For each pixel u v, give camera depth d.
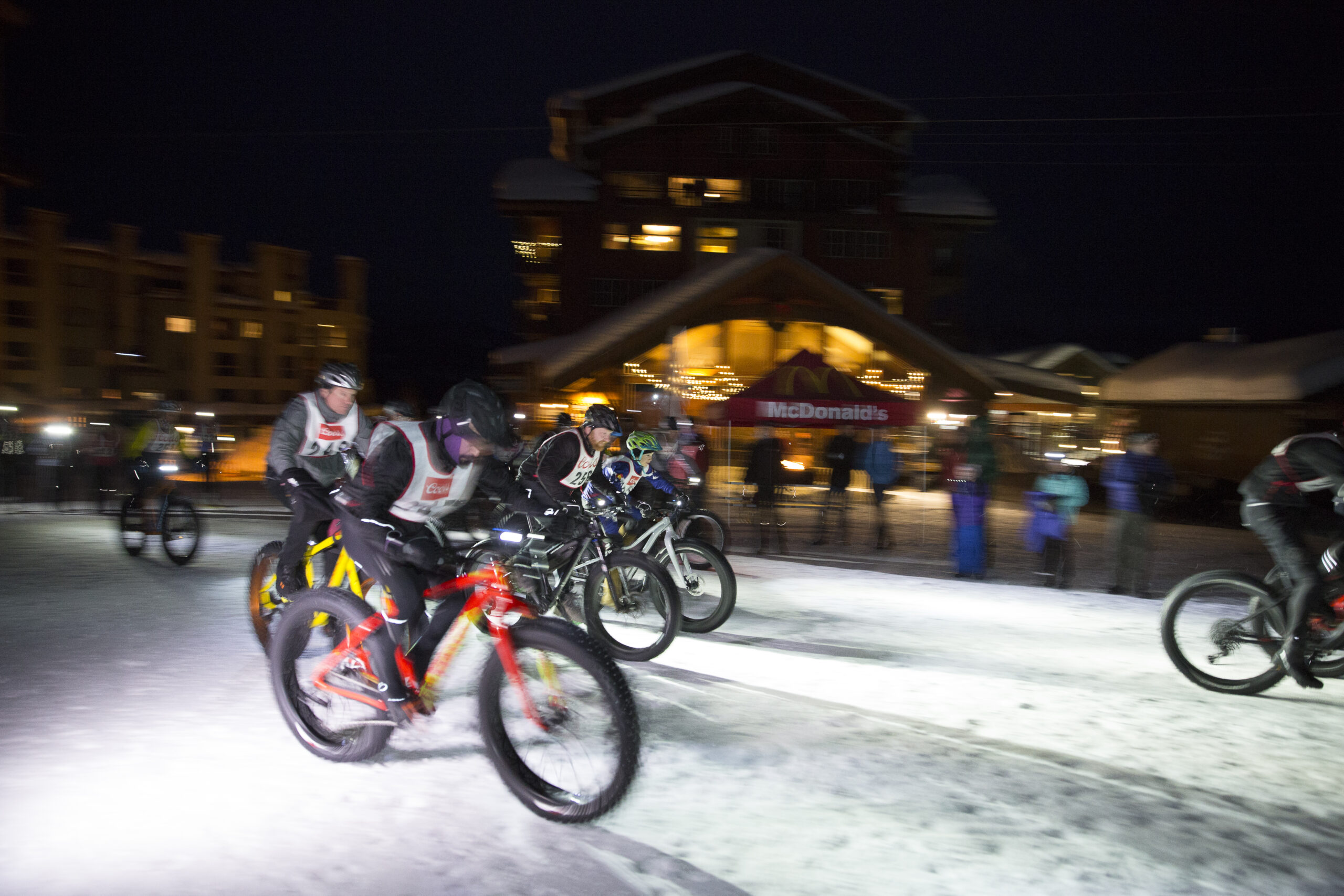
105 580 9.59
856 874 3.32
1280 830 3.77
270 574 6.11
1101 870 3.39
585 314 41.03
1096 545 16.27
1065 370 43.00
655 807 3.86
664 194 41.75
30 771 4.10
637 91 43.97
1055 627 7.99
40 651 6.36
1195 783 4.29
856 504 24.78
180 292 57.31
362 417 5.60
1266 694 5.84
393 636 4.15
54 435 20.94
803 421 14.45
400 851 3.41
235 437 53.84
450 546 4.38
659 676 5.96
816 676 6.03
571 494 6.42
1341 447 5.45
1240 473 23.30
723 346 33.56
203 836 3.49
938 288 45.09
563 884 3.19
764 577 10.73
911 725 5.03
